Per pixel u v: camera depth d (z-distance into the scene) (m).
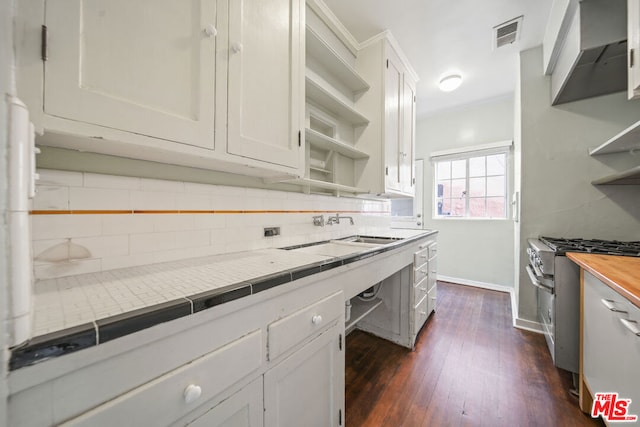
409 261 1.83
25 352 0.35
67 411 0.39
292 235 1.57
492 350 1.82
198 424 0.54
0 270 0.34
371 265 1.31
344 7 1.72
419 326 2.00
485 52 2.22
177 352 0.51
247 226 1.30
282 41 1.09
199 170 1.11
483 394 1.38
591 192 1.95
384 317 1.98
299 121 1.19
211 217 1.14
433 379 1.51
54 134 0.56
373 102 2.04
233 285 0.64
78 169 0.79
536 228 2.13
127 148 0.72
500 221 3.16
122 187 0.88
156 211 0.96
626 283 0.80
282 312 0.76
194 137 0.79
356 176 2.13
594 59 1.50
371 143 2.05
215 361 0.57
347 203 2.15
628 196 1.86
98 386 0.42
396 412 1.26
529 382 1.47
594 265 1.07
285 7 1.11
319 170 1.80
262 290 0.68
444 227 3.55
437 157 3.61
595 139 1.94
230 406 0.61
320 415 0.92
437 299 2.85
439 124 3.59
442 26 1.90
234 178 1.25
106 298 0.56
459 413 1.25
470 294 3.01
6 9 0.35
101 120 0.60
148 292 0.60
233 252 1.22
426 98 3.10
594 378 1.13
